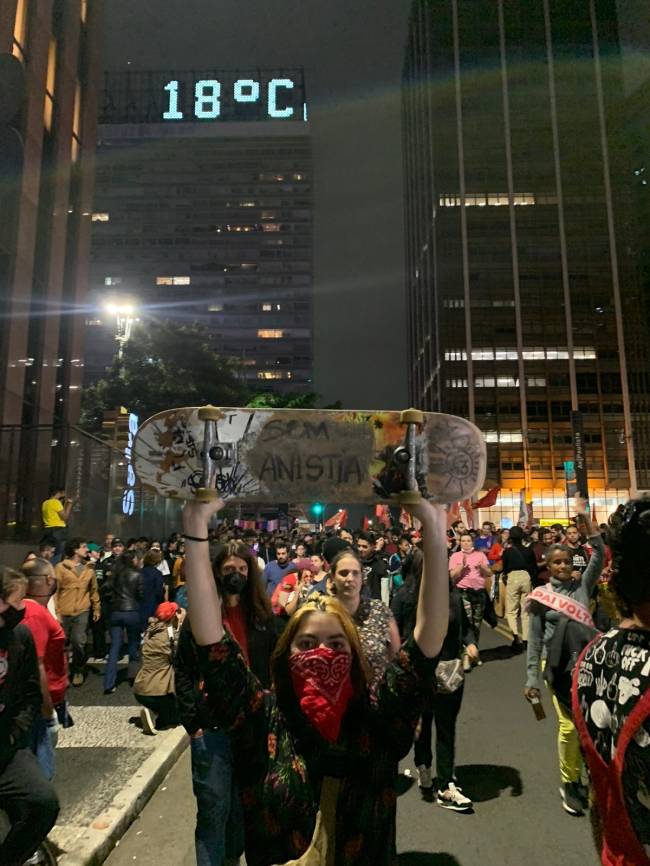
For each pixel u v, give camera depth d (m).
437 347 99.25
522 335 95.44
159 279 138.50
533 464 92.19
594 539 5.29
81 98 30.02
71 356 28.19
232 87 171.88
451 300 96.62
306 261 140.38
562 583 5.16
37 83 24.53
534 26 103.94
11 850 3.18
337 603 2.17
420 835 4.29
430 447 1.96
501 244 97.81
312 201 142.62
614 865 1.44
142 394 44.91
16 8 23.31
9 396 21.94
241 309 138.62
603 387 94.06
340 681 2.01
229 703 1.97
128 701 7.87
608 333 95.44
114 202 140.75
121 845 4.21
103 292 137.38
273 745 2.00
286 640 2.12
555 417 93.25
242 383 51.12
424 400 112.75
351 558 3.77
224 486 1.94
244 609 3.59
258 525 52.72
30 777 3.23
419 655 1.98
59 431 15.61
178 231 140.38
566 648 4.52
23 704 3.30
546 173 99.56
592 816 1.55
